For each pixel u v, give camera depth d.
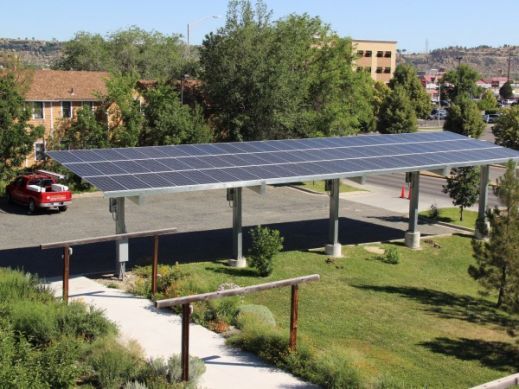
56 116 42.34
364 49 135.12
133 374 12.14
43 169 38.25
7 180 35.72
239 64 44.16
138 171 20.25
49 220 28.97
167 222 29.31
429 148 28.50
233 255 22.34
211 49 45.22
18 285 16.53
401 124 62.88
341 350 13.89
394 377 13.43
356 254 25.05
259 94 43.44
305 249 25.20
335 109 46.19
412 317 18.45
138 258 22.75
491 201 39.03
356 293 20.34
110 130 40.47
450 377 14.16
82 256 22.69
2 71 36.25
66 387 10.94
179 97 48.09
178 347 14.27
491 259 18.09
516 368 14.96
